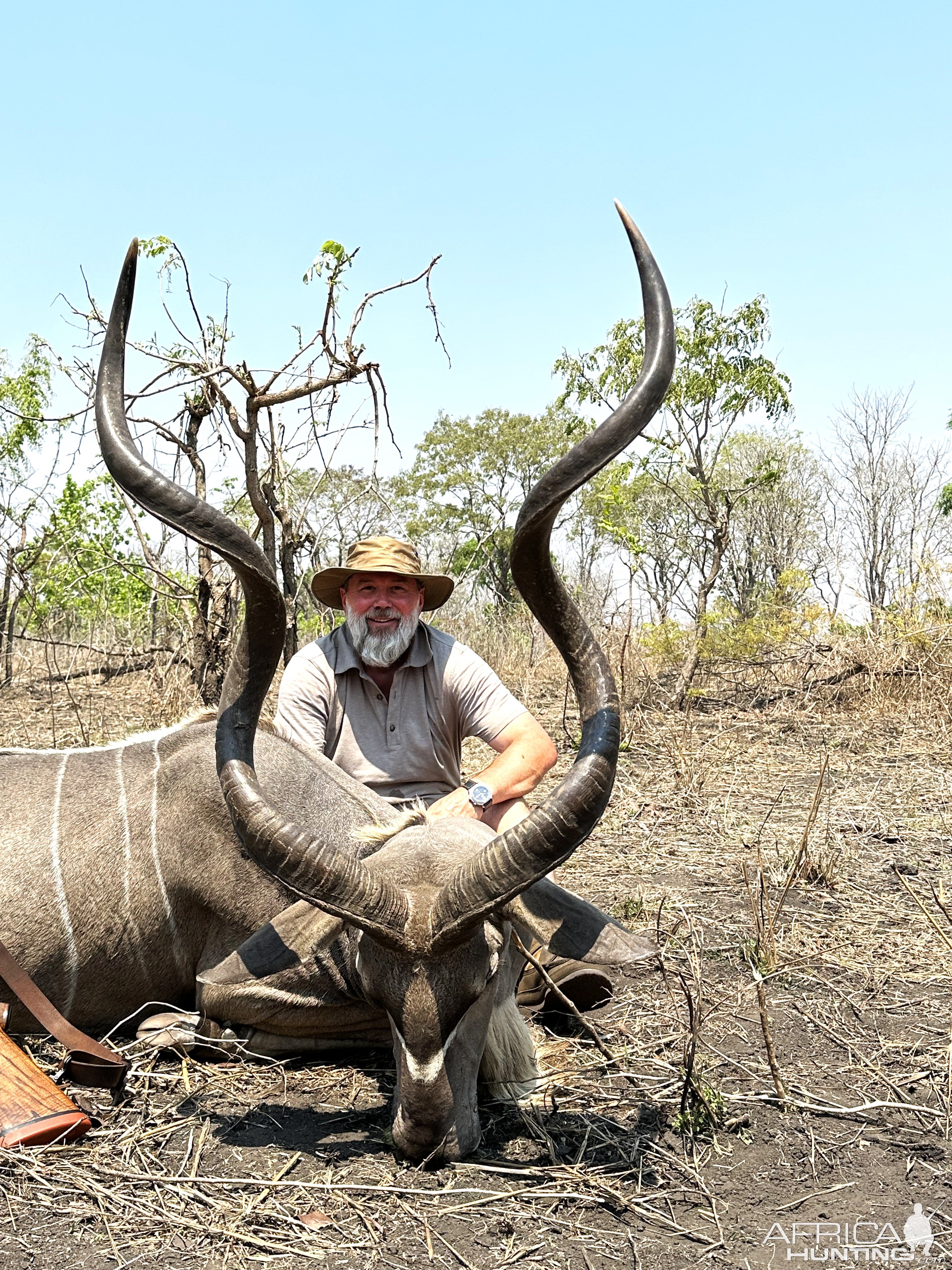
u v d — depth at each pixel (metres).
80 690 12.00
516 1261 2.78
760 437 20.69
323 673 4.57
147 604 13.33
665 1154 3.28
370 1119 3.47
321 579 4.71
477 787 4.20
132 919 3.99
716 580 12.38
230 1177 3.12
